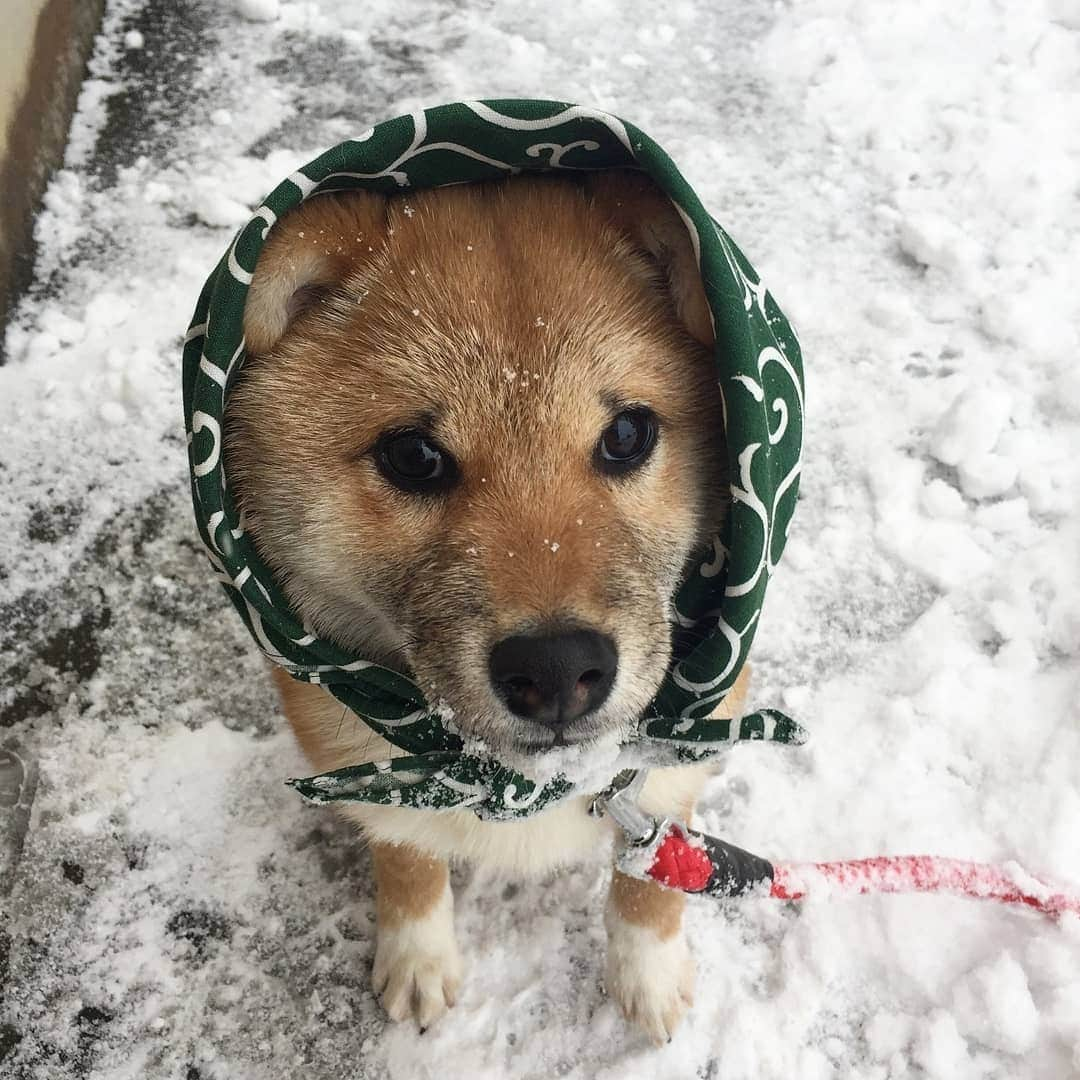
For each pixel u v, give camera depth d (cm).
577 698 26
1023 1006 37
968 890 39
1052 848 41
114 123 64
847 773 44
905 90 65
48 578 49
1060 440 52
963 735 44
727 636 29
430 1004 39
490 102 26
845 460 52
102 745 45
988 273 57
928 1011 39
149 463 51
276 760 45
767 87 66
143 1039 39
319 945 41
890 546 49
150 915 41
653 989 38
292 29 69
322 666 30
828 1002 39
